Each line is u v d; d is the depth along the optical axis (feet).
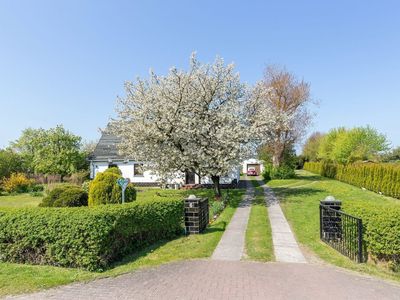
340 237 25.73
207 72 56.54
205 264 20.98
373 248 20.70
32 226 20.93
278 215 40.60
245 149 55.62
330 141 168.25
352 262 21.40
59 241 20.26
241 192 71.82
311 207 46.14
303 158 207.41
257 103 59.72
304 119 123.24
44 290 16.55
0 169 100.58
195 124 53.98
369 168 74.95
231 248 24.90
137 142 55.16
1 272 19.27
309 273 19.10
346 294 15.88
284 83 121.08
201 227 30.96
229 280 17.85
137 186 95.30
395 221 19.97
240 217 39.70
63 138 105.19
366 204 22.76
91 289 16.66
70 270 19.79
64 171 102.12
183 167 56.65
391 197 61.46
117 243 22.15
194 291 16.24
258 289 16.47
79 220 20.03
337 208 26.48
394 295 15.87
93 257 19.72
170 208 28.37
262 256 22.65
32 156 112.98
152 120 54.60
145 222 24.94
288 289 16.48
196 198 30.89
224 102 58.65
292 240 27.40
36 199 70.08
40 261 21.04
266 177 122.11
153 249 24.81
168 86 55.72
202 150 53.62
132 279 18.21
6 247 21.56
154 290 16.44
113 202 37.93
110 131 60.95
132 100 57.52
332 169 116.37
